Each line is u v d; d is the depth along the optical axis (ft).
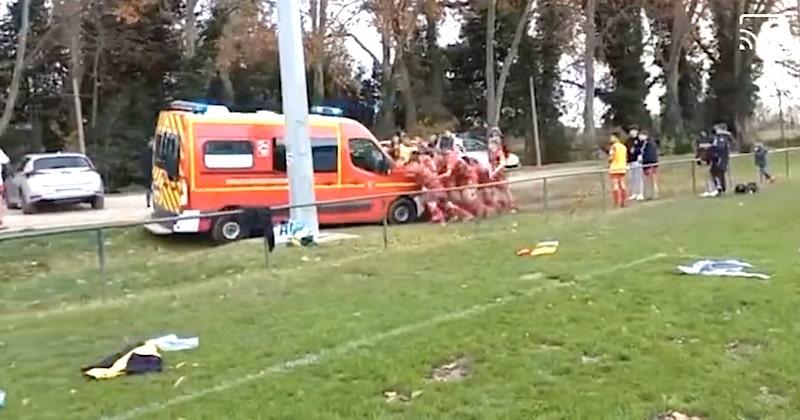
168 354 25.79
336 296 34.04
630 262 38.65
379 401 20.72
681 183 77.71
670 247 43.06
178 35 151.64
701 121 181.57
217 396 21.57
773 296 29.73
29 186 83.87
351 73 149.48
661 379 21.42
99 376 23.54
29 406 21.36
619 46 175.94
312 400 20.95
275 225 49.08
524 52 167.32
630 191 72.43
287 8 55.01
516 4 156.04
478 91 170.30
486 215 61.46
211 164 59.57
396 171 64.59
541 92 169.17
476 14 161.89
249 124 60.95
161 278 41.50
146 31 150.20
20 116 154.81
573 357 23.53
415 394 21.16
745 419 18.89
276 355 25.07
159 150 64.03
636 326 26.30
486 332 26.43
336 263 43.52
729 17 179.01
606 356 23.50
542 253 42.91
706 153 79.30
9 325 31.63
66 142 143.64
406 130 151.74
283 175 61.46
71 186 84.99
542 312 28.76
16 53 138.31
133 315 32.27
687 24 166.61
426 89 166.40
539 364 23.00
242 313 31.48
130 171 139.33
